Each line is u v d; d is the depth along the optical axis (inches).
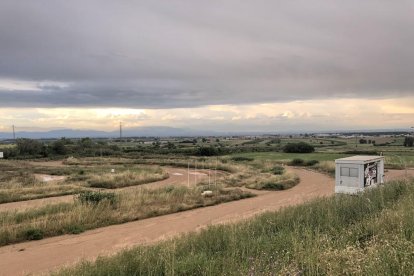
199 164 2416.3
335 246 248.4
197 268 250.5
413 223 260.7
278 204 853.8
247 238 320.2
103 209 765.9
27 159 3240.7
